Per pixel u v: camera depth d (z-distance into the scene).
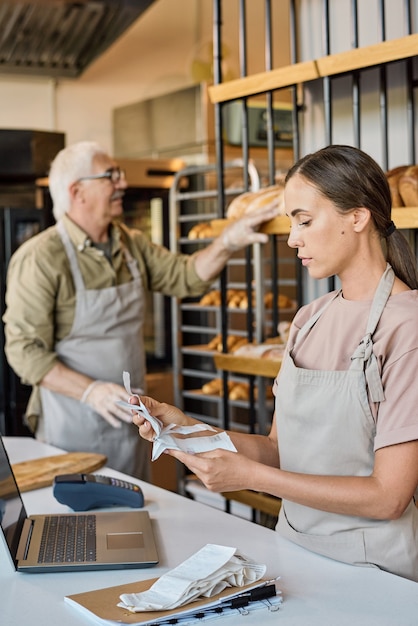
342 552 1.60
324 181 1.55
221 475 1.54
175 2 5.41
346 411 1.56
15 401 4.01
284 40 5.66
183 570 1.45
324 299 1.74
